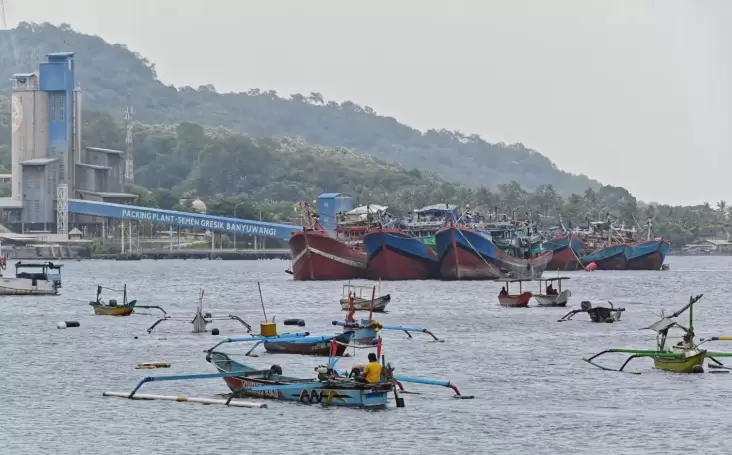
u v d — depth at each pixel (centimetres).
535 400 11725
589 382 12912
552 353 15788
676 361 13662
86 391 12238
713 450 9538
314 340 14762
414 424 10419
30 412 10975
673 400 11700
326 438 9844
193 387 12475
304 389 11269
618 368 14100
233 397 11544
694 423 10538
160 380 12094
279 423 10388
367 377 11181
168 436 9912
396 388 11838
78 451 9406
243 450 9456
